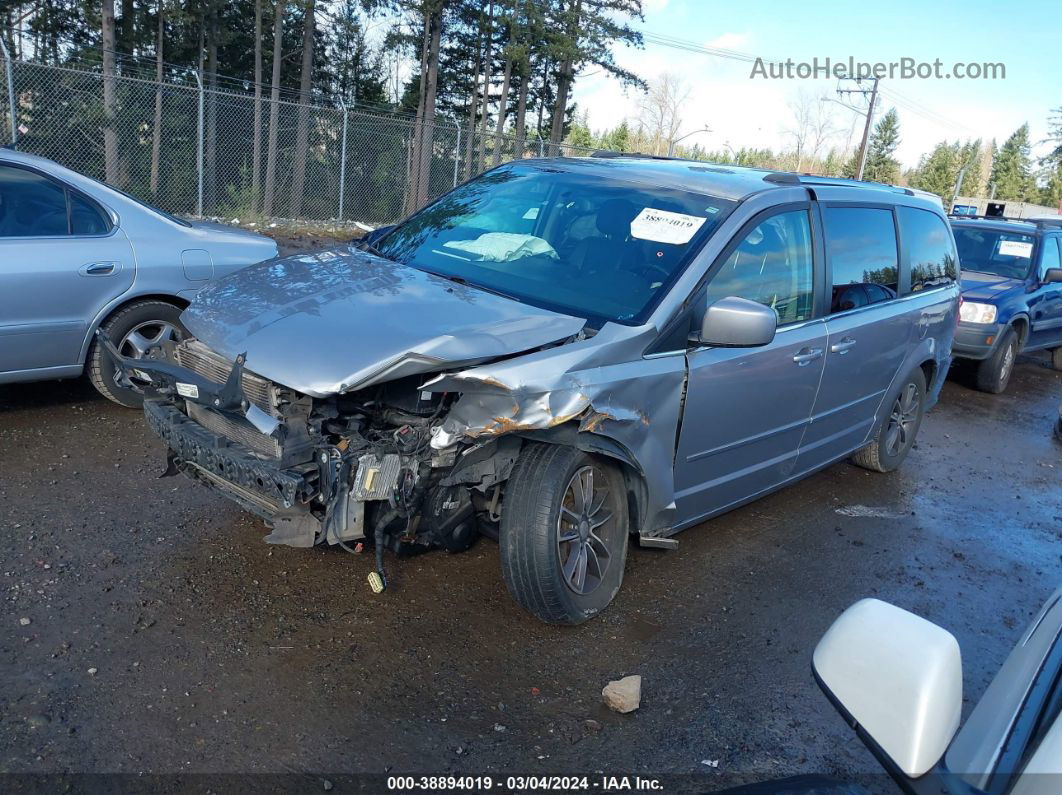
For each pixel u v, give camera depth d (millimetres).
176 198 18109
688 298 3766
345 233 17984
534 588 3416
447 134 20469
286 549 4062
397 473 3242
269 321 3426
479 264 4152
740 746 3035
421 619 3617
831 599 4266
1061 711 1515
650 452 3670
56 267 5113
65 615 3365
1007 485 6562
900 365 5723
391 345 3158
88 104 16844
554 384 3172
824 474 6227
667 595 4094
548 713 3105
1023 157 102375
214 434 3463
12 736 2691
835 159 65125
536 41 32156
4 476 4543
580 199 4402
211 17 29141
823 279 4707
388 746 2842
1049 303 10609
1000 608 4422
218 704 2953
